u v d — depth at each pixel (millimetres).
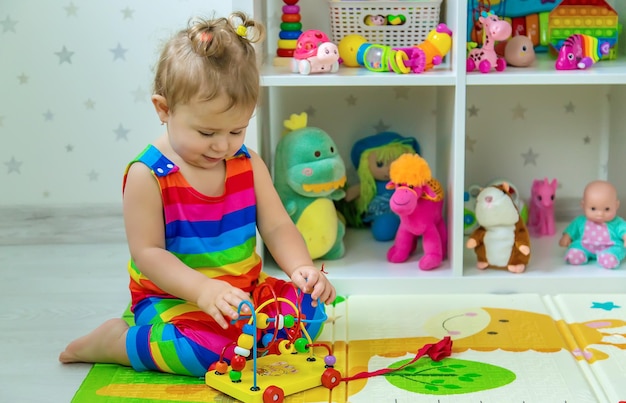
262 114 1749
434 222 1682
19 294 1661
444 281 1622
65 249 1949
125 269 1803
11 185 1976
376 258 1746
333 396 1232
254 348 1209
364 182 1874
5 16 1889
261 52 1740
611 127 1953
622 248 1683
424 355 1355
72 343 1353
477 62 1604
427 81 1559
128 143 1966
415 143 1935
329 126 1984
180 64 1229
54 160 1969
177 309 1324
